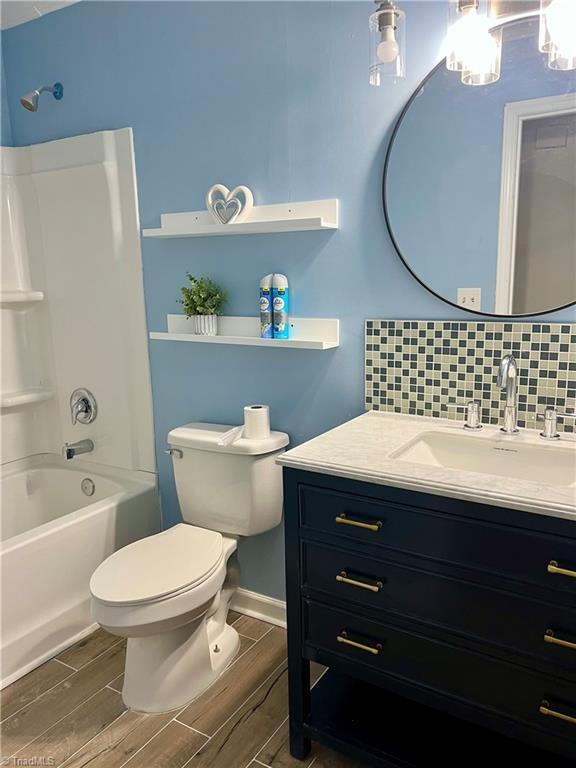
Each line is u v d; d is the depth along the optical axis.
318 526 1.45
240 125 1.94
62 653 2.09
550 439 1.52
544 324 1.54
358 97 1.71
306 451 1.48
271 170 1.91
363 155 1.74
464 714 1.33
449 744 1.52
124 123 2.20
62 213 2.45
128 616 1.62
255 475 1.93
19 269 2.61
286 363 2.01
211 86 1.97
